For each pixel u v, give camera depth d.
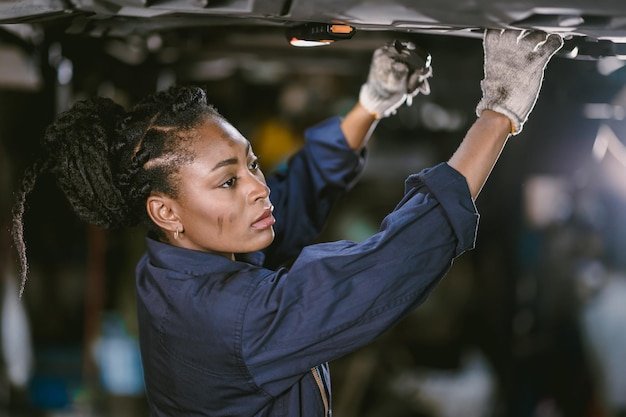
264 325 1.29
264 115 5.12
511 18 1.19
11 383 4.00
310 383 1.39
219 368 1.33
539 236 4.39
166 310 1.38
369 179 5.07
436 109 4.64
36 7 1.21
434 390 4.41
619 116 2.86
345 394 4.43
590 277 4.14
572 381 4.12
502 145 1.30
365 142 1.82
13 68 2.84
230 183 1.33
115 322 4.55
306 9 1.19
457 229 1.24
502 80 1.29
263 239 1.35
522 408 4.30
